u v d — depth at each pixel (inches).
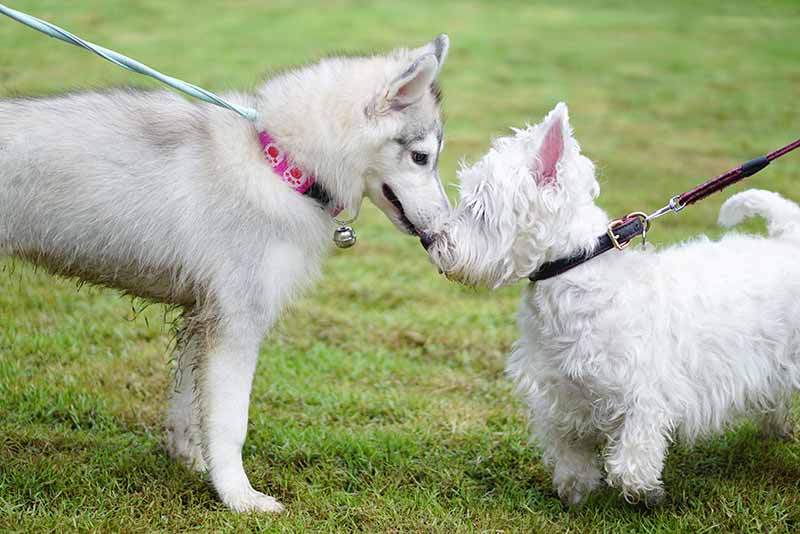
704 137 161.3
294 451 70.6
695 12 297.7
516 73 208.2
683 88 198.7
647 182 133.4
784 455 69.7
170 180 63.7
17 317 86.7
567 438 65.0
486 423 75.2
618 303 61.2
